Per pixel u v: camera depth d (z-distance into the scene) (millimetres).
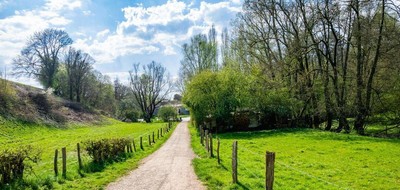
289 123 49469
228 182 13844
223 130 47688
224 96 46562
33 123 55031
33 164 18344
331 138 33875
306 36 44156
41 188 13008
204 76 48062
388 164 19156
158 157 23750
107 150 20359
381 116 41781
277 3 45719
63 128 59781
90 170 17219
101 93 106188
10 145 33938
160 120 109188
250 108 48250
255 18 49312
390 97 39656
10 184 12406
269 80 47281
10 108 55188
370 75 38125
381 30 36000
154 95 108875
